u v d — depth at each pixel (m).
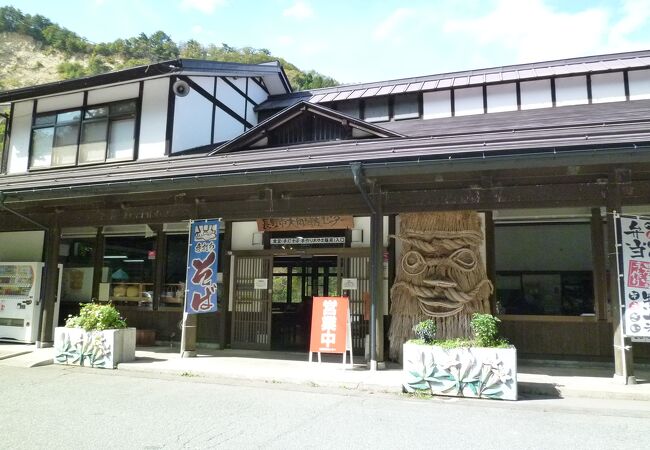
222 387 6.84
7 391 6.57
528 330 8.66
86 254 12.13
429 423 4.98
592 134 6.36
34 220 10.62
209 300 8.71
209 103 12.27
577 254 8.64
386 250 9.47
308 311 10.52
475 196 7.39
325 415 5.30
